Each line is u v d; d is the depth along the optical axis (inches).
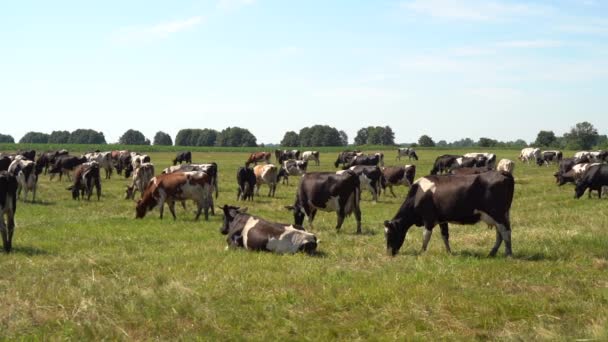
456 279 407.2
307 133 7421.3
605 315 318.3
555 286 389.4
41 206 955.3
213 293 375.2
